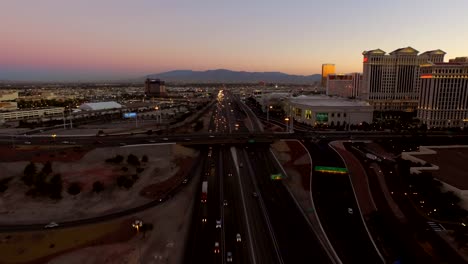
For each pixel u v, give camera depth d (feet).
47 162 447.42
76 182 426.10
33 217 351.87
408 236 301.63
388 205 368.48
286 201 389.60
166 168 504.02
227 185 445.37
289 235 308.60
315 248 285.23
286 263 263.70
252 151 629.92
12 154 501.15
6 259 279.08
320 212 354.95
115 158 497.05
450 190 362.94
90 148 538.47
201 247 290.97
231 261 267.39
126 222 342.64
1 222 340.59
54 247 296.51
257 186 440.86
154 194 416.26
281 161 554.05
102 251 290.35
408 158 503.61
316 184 430.61
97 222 342.03
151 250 291.58
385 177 444.55
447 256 267.80
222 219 343.67
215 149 646.74
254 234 311.06
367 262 262.88
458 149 548.72
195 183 456.45
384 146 603.67
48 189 395.34
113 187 424.46
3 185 398.62
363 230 315.37
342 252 277.64
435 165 444.55
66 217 353.92
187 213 362.53
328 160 511.81
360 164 492.95
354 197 390.83
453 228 313.53
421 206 361.10
